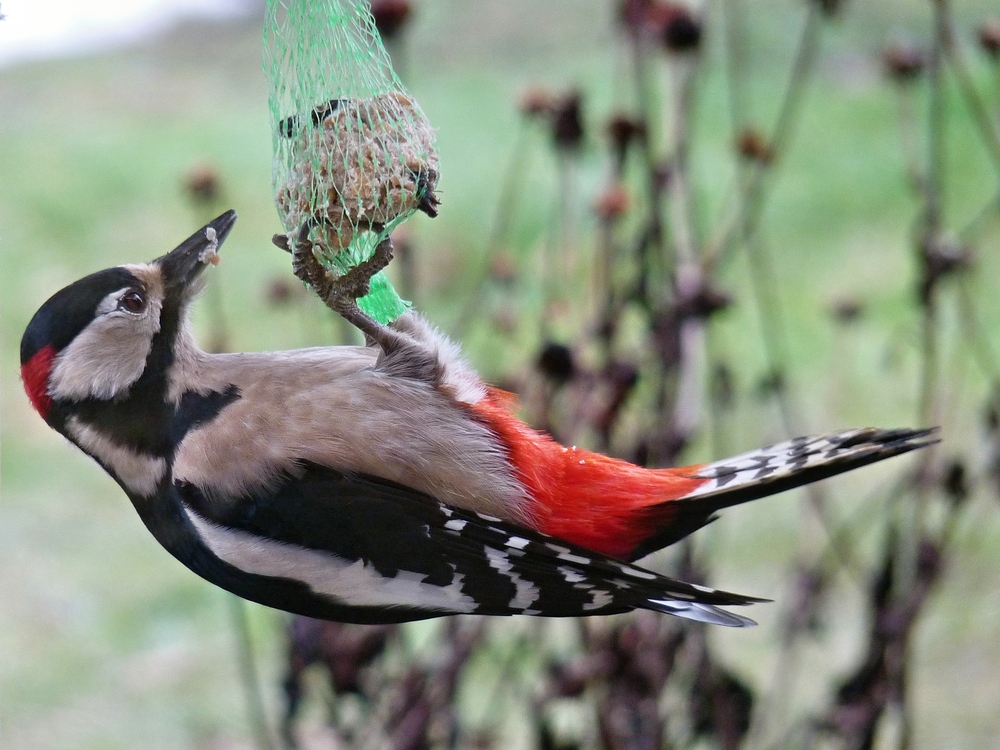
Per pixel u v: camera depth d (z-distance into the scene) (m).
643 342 9.08
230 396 5.92
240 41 29.86
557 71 25.20
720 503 6.01
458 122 23.80
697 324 8.71
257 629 14.30
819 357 17.55
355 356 6.02
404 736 8.51
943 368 16.45
